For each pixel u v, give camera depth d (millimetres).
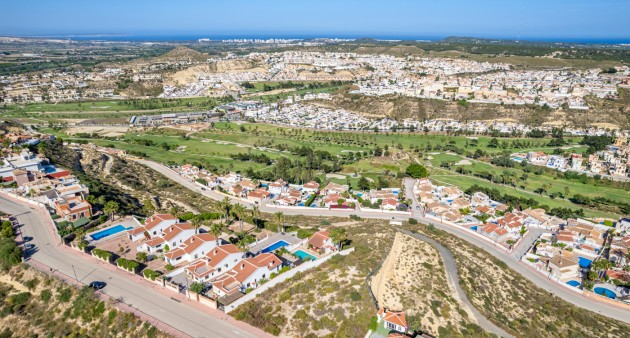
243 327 86000
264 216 174875
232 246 117625
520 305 114062
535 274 142500
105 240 126562
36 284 99812
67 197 146500
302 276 106188
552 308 117000
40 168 182125
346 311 90375
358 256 117688
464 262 128375
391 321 88250
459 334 91312
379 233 140500
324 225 156875
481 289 113750
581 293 130875
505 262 149375
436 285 109000
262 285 99938
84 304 91500
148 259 116438
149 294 96750
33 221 133750
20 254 108000
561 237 167500
